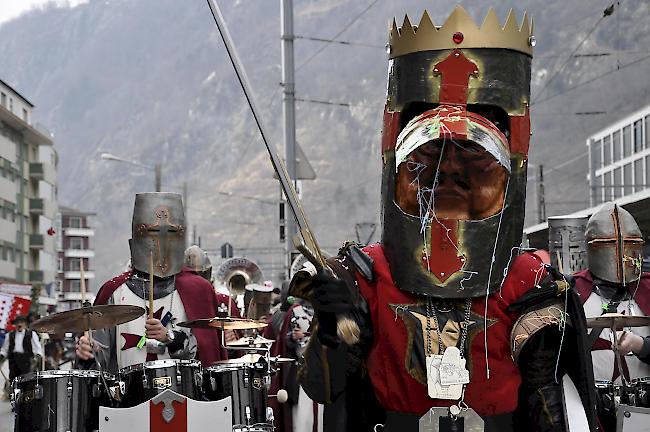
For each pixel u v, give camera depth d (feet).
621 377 46.57
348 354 30.50
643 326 49.85
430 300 30.09
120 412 49.75
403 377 29.99
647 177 271.90
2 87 425.28
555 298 30.37
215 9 29.27
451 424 29.73
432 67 30.42
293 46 129.70
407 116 31.40
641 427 42.83
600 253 51.11
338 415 31.09
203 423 50.47
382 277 30.32
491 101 30.45
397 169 30.66
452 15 30.40
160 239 57.67
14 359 131.85
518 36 30.63
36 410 50.21
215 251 395.55
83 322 53.16
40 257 452.76
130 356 56.59
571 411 30.55
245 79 29.30
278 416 67.41
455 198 30.66
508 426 30.27
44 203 446.19
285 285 71.15
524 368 30.73
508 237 30.30
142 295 57.52
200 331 58.08
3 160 403.34
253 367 52.49
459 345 29.86
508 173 30.58
